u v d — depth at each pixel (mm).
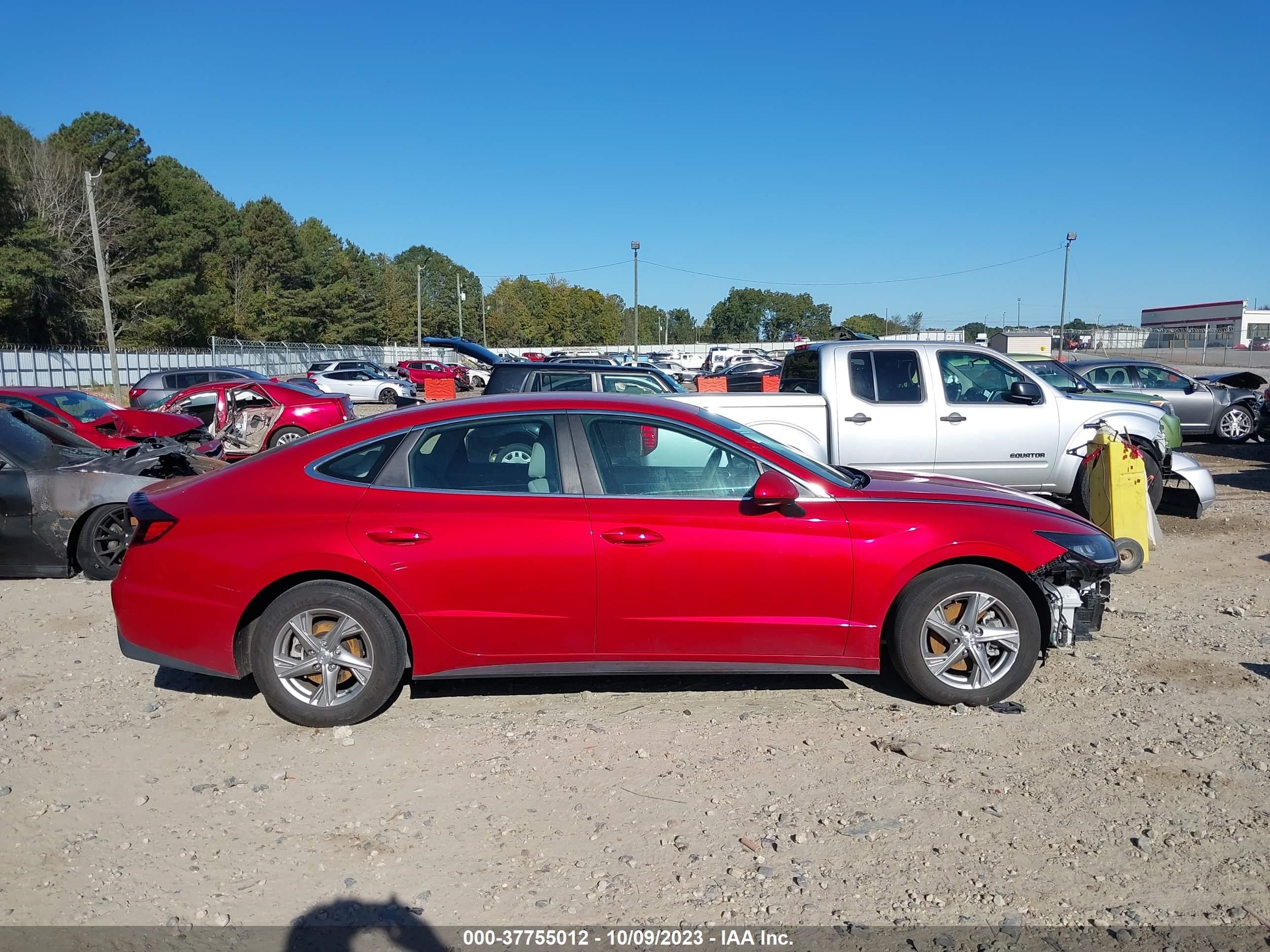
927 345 9125
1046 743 4355
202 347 63906
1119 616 6434
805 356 9492
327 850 3549
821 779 4035
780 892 3232
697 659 4594
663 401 4926
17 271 48906
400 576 4434
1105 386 17906
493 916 3129
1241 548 8617
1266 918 3064
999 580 4641
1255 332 71188
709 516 4516
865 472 5508
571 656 4562
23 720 4785
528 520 4477
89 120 62125
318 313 88062
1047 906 3141
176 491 4711
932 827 3639
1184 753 4230
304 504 4523
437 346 13883
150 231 60812
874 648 4605
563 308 123562
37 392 12406
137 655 4617
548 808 3830
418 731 4566
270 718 4758
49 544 7578
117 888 3322
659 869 3383
